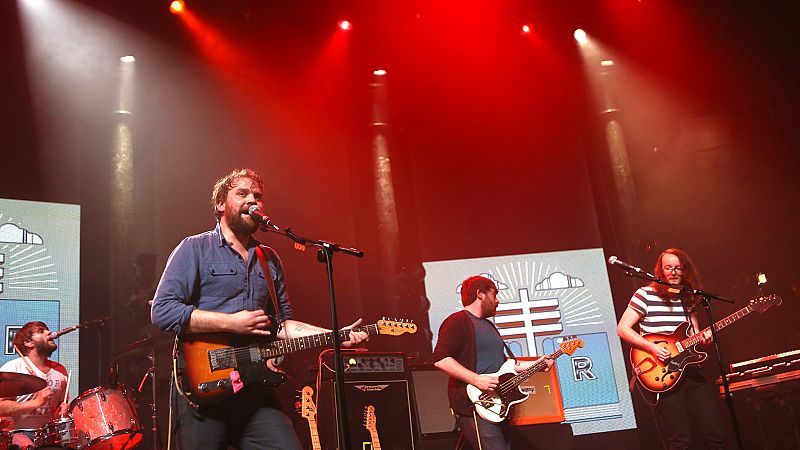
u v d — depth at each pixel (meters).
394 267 7.44
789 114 8.43
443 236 8.55
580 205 8.76
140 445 6.06
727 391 4.51
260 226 3.22
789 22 8.39
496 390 4.78
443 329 4.98
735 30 8.53
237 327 2.90
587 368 7.61
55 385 6.06
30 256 6.79
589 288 7.97
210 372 2.88
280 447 2.87
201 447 2.84
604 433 7.41
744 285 7.31
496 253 8.54
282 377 2.97
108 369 6.39
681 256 5.45
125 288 6.75
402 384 5.46
